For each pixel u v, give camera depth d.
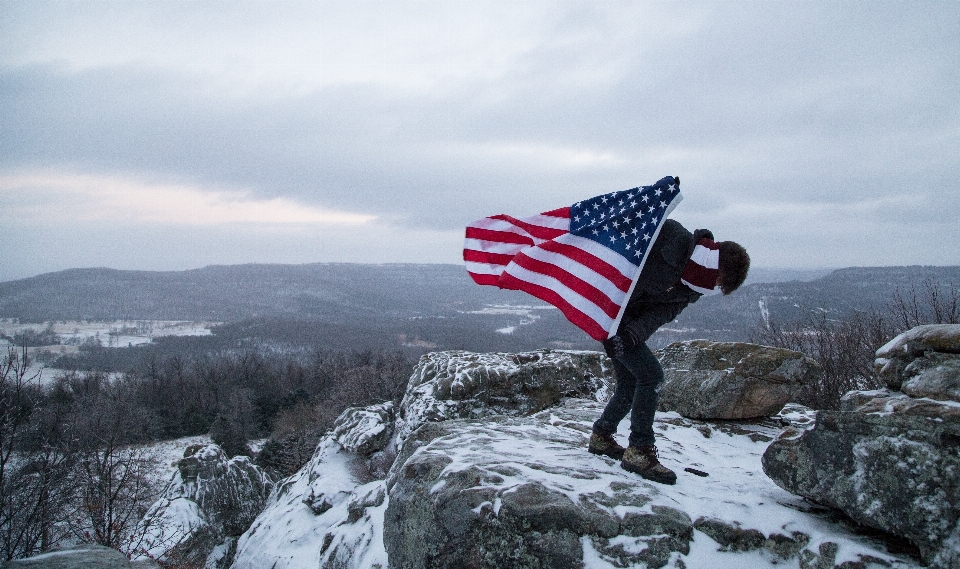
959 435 2.91
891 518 3.06
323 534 8.79
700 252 3.59
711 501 3.66
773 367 6.08
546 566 3.28
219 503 16.64
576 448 4.64
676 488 3.86
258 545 9.59
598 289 3.63
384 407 12.39
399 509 4.08
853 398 3.92
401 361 45.53
